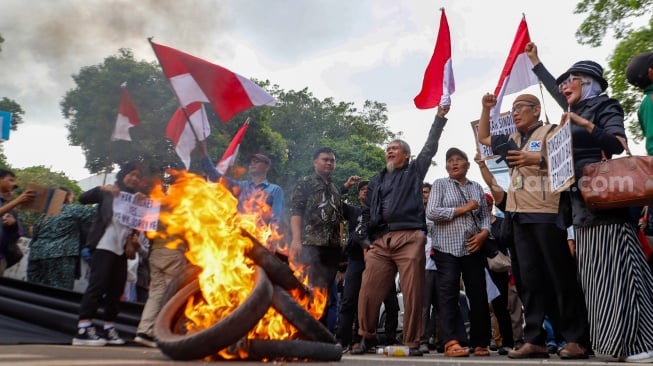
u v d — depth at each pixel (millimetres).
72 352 4242
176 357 3426
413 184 5938
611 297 4258
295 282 4285
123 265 6332
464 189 6352
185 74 6223
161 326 3688
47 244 7344
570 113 4410
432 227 6305
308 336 3879
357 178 7277
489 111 5711
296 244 6465
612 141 4430
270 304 3680
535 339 5090
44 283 7293
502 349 7062
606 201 4203
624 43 16734
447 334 6023
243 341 3557
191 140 6715
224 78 6297
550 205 4938
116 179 6430
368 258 6066
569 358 4805
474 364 3674
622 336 4172
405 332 5879
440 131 6059
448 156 6477
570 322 4891
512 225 5711
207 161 6531
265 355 3625
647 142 4492
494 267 7098
